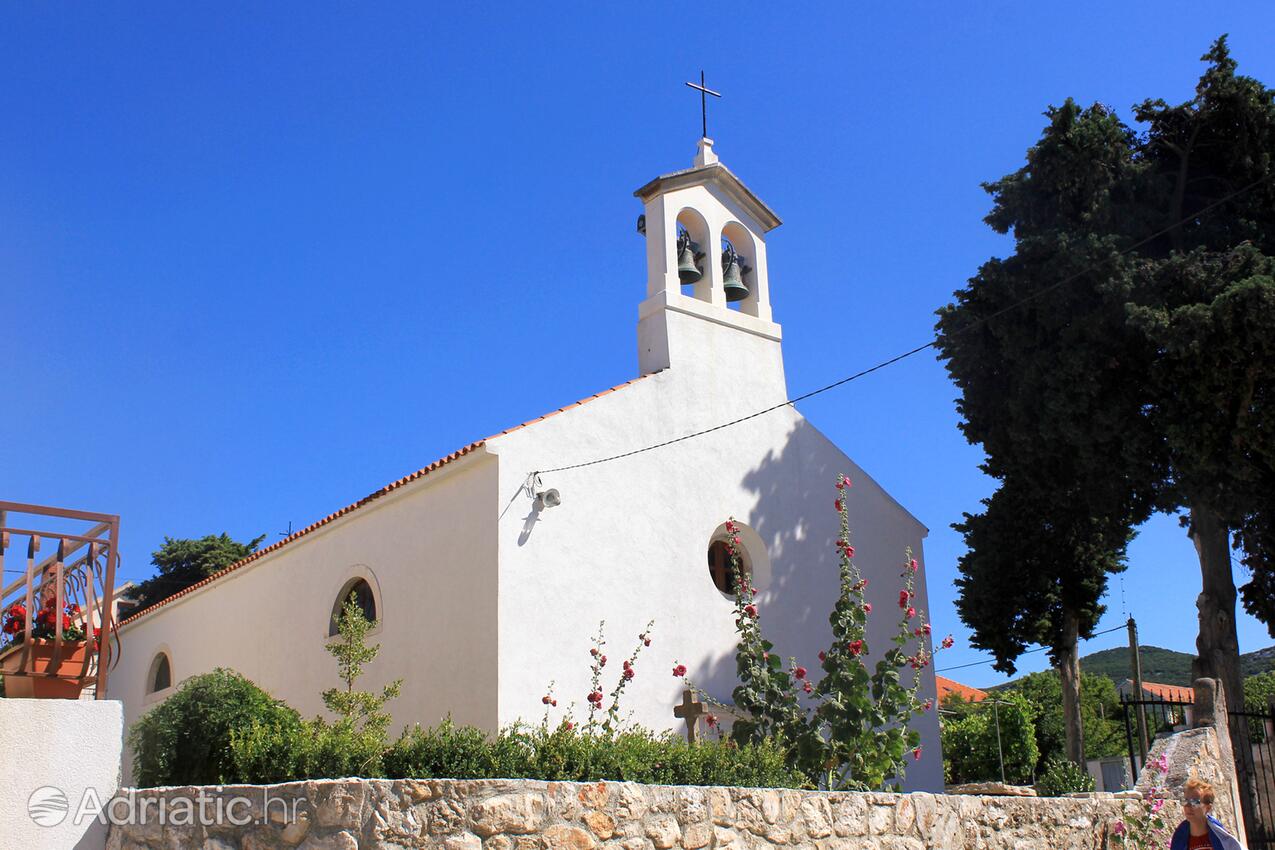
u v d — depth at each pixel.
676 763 8.85
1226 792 12.60
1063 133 17.55
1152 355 16.62
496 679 13.43
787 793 8.57
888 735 12.14
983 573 19.39
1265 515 16.39
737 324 18.20
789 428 18.30
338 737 7.85
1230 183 18.22
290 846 6.62
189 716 10.13
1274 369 14.91
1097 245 16.52
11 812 6.70
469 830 6.70
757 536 17.19
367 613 16.56
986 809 10.16
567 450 15.08
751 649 13.19
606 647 14.63
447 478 15.13
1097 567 19.59
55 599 7.52
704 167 18.61
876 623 18.19
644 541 15.59
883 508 19.12
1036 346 17.47
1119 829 11.39
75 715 7.10
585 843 7.15
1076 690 19.39
